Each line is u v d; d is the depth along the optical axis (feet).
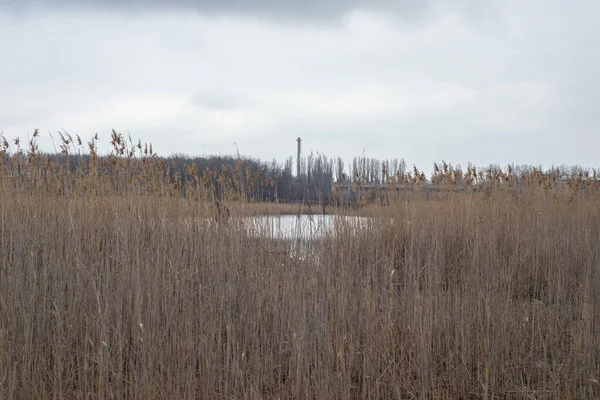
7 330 16.35
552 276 25.95
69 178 23.29
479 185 34.73
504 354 17.87
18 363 15.44
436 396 16.47
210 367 15.69
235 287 19.08
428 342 17.15
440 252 23.71
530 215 32.24
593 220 33.12
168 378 15.21
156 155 23.76
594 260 26.23
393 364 16.93
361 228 24.02
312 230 21.56
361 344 18.38
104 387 15.02
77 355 15.87
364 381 16.11
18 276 17.67
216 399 15.57
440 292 19.76
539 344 18.49
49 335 16.63
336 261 20.15
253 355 16.96
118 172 23.11
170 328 16.99
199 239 20.99
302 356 16.07
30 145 24.09
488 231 26.96
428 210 29.50
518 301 22.39
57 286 18.06
